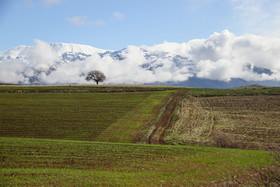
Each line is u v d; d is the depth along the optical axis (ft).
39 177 63.31
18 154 87.45
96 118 170.50
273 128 143.95
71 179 62.69
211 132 140.87
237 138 127.44
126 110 193.77
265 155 91.09
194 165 79.77
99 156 89.25
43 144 102.12
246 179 61.62
